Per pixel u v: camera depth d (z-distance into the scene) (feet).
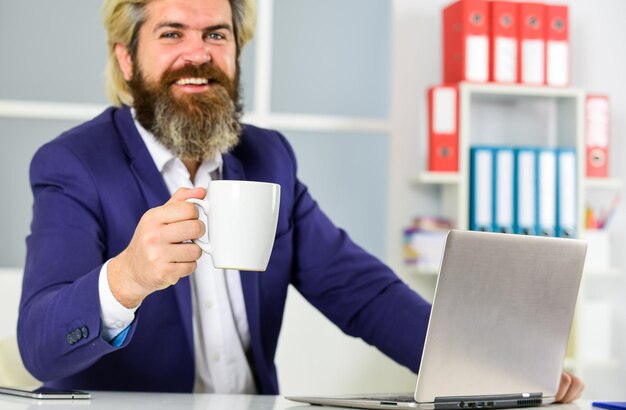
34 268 5.34
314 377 10.62
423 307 6.12
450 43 12.33
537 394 4.87
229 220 4.09
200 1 6.26
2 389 4.86
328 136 13.44
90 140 5.99
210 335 6.12
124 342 4.70
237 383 6.24
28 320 4.92
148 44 6.27
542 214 11.97
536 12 12.14
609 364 12.43
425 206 12.61
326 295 6.50
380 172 13.52
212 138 6.25
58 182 5.71
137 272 4.38
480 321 4.40
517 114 13.08
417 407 4.31
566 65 12.30
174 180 6.36
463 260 4.19
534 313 4.65
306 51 13.73
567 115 12.58
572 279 4.79
